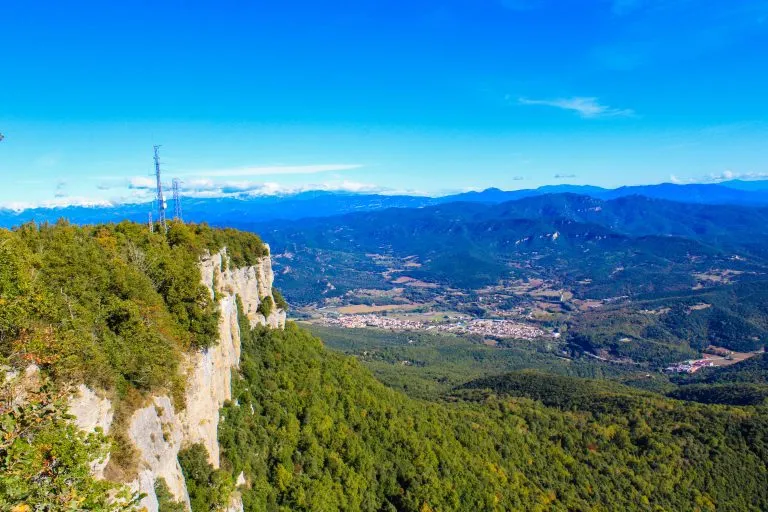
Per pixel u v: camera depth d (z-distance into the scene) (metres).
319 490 73.75
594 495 118.81
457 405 167.75
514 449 125.00
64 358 34.94
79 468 27.31
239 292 98.75
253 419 77.62
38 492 25.25
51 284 44.94
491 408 163.12
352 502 79.19
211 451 56.69
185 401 52.59
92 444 29.91
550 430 147.38
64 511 25.55
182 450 51.12
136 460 38.16
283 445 77.06
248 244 106.56
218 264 88.69
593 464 131.25
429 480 89.38
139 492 37.03
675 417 160.12
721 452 141.62
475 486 96.44
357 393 105.44
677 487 130.50
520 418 151.00
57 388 32.12
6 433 25.98
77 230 69.00
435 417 119.12
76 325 40.12
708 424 153.12
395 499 86.69
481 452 114.00
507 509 96.56
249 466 67.19
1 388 29.61
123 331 45.62
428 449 97.75
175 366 50.88
